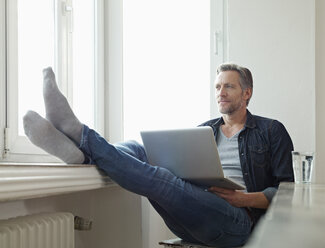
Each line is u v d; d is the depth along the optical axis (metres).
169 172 1.79
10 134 1.97
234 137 2.30
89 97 2.79
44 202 1.91
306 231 0.32
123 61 2.93
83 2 2.73
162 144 1.81
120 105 2.90
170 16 2.91
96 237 2.25
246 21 2.74
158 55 2.92
